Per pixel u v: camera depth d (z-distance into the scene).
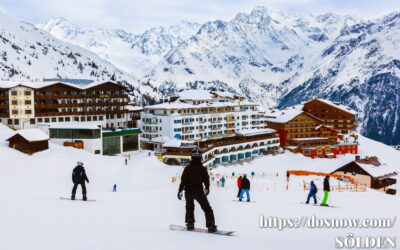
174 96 161.12
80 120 121.50
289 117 156.88
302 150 148.75
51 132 102.31
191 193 11.97
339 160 115.94
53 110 117.06
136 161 90.06
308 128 160.75
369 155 163.38
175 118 125.12
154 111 132.25
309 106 198.75
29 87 110.94
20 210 16.59
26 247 8.81
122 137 110.38
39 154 82.62
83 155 89.69
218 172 103.12
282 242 10.99
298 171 106.69
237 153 130.00
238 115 149.88
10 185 57.31
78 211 16.84
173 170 88.75
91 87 122.81
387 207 32.94
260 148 140.50
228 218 19.20
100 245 9.02
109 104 127.31
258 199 35.12
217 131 141.62
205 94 161.25
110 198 30.55
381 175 98.25
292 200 35.38
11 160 75.06
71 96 119.44
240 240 10.59
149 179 75.94
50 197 28.05
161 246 9.03
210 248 9.14
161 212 19.41
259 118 159.50
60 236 10.09
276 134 151.88
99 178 72.00
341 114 188.00
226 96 164.38
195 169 12.02
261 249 9.45
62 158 81.19
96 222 13.41
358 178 100.25
